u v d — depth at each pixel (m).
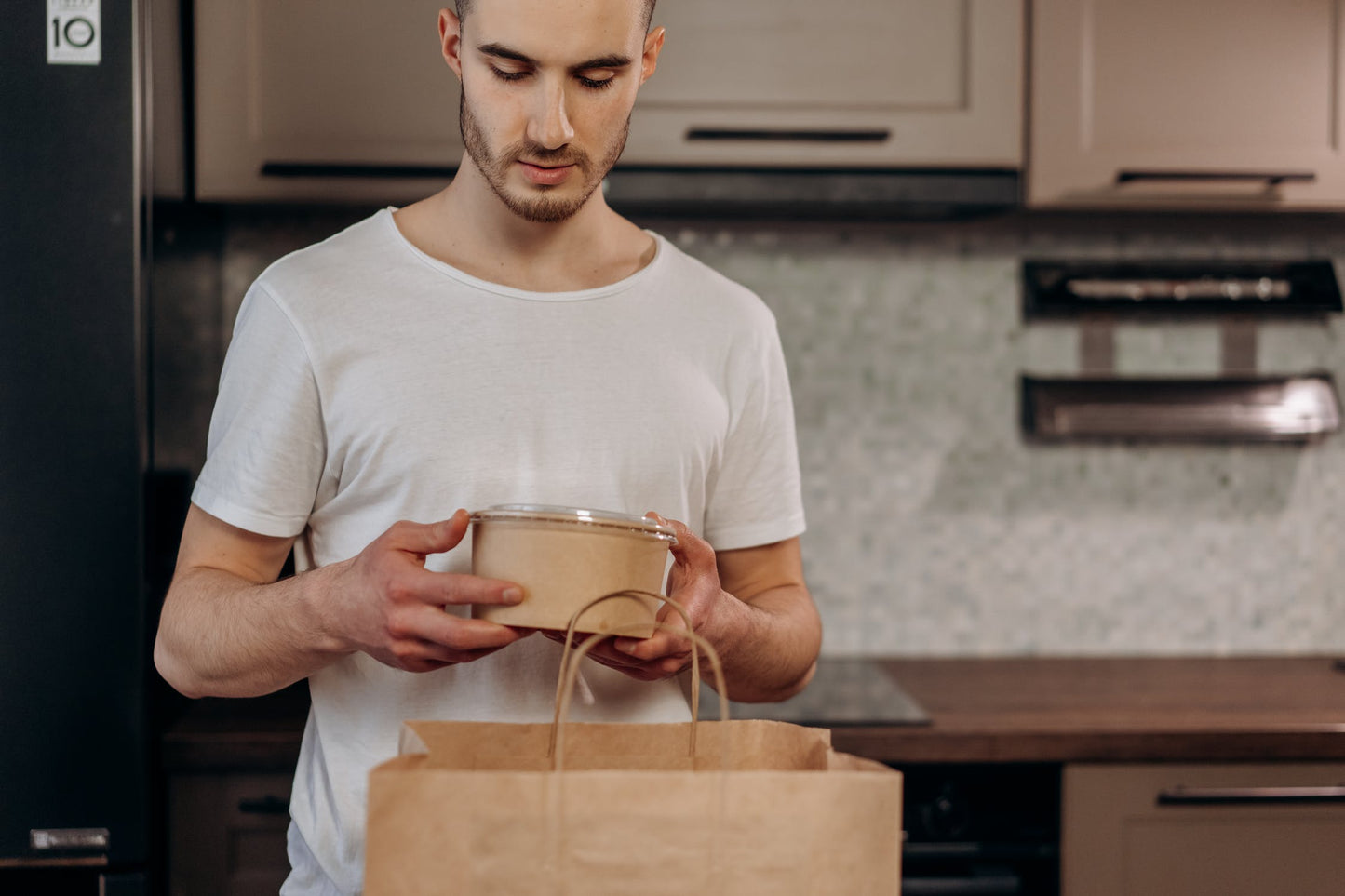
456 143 1.74
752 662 0.99
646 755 0.77
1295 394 2.13
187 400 1.74
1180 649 2.22
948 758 1.62
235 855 1.59
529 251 0.99
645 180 1.79
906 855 1.65
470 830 0.63
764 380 1.07
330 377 0.94
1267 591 2.23
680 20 1.76
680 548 0.85
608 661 0.83
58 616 1.50
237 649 0.88
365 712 0.95
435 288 0.97
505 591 0.74
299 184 1.73
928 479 2.19
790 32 1.78
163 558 1.60
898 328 2.18
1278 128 1.84
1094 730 1.63
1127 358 2.20
